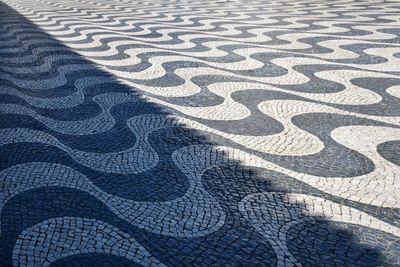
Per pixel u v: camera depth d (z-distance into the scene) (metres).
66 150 5.66
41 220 4.13
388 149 5.66
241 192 4.66
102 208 4.35
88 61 10.44
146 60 10.56
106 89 8.23
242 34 13.64
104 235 3.93
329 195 4.58
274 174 5.03
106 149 5.70
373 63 9.90
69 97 7.76
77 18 17.44
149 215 4.24
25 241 3.82
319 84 8.48
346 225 4.07
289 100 7.60
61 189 4.70
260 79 8.89
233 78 8.98
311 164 5.27
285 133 6.20
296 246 3.78
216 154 5.54
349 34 13.13
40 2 23.73
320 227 4.03
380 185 4.77
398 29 13.61
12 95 7.83
